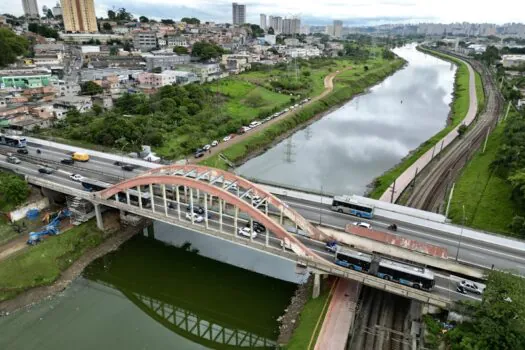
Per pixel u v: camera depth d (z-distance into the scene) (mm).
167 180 55500
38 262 58156
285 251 51312
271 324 51219
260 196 58219
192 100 134625
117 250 66125
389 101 179625
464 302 42562
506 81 188375
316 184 88750
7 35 174500
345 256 49375
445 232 58875
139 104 127375
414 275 46219
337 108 164750
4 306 52000
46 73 145750
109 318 53312
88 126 104812
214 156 99438
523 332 36844
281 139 122000
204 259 65125
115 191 61812
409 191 80250
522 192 67000
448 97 187250
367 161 104438
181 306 56844
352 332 45188
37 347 46656
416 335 44625
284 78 191125
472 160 95625
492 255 53125
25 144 88812
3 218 66250
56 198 73688
